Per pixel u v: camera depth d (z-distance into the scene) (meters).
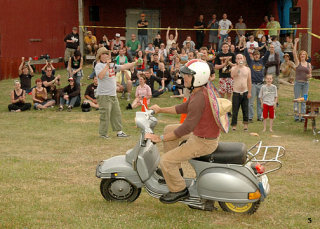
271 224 4.77
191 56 15.70
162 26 27.27
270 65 14.05
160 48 20.91
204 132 4.80
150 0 26.88
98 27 23.86
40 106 14.27
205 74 4.75
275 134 10.95
